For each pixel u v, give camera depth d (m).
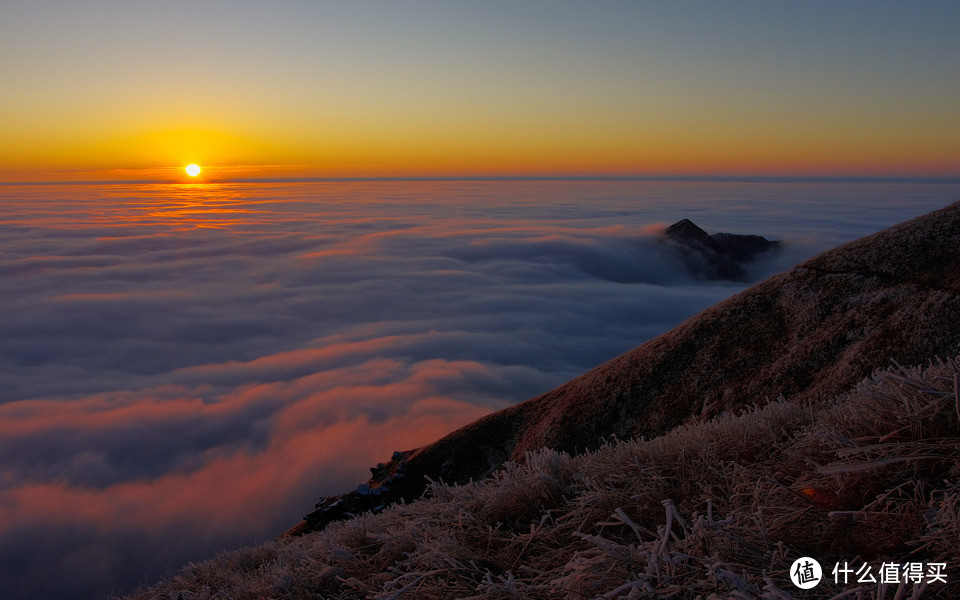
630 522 1.95
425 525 2.80
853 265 9.23
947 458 1.78
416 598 2.18
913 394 2.05
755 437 2.63
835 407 2.49
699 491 2.41
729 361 8.80
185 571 4.18
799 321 8.70
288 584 2.88
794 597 1.51
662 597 1.56
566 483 2.83
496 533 2.56
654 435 8.43
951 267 8.05
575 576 1.74
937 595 1.44
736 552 1.73
